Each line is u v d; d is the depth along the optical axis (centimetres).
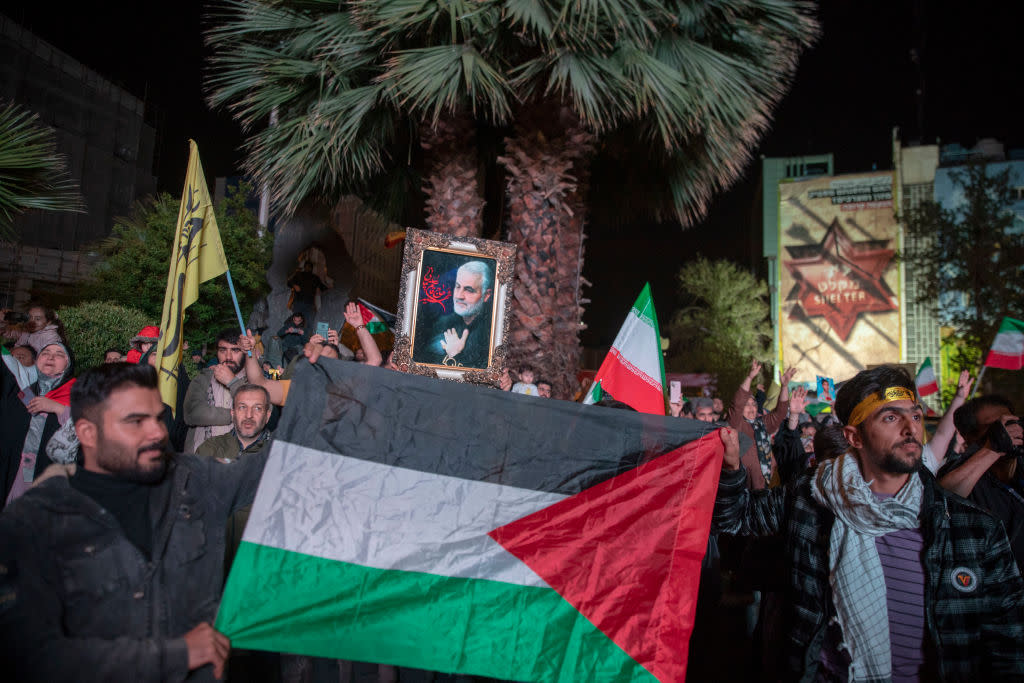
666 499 265
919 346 4997
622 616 249
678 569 257
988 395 359
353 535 232
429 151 702
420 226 891
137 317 931
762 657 285
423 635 231
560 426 267
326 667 310
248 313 1590
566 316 670
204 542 208
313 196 765
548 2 575
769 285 5566
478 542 246
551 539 254
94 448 195
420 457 250
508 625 240
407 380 256
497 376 505
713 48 700
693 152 750
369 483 241
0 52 2842
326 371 249
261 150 675
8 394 472
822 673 232
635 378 434
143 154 3644
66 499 186
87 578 183
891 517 223
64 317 870
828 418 817
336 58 655
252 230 1628
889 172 5197
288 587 219
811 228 5328
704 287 4000
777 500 264
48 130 521
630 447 270
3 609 168
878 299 5112
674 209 843
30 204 505
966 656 215
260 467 235
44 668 165
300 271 1101
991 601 217
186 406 457
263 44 707
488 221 838
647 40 612
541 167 641
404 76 591
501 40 616
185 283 337
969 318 2139
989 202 2183
